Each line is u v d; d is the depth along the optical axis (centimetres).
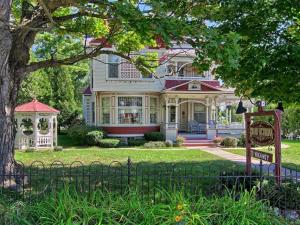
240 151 2103
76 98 4072
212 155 1881
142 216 498
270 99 947
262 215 520
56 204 516
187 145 2433
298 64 811
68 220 454
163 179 864
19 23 888
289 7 845
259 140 839
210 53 669
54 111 2258
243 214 506
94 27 1177
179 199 539
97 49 1082
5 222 478
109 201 538
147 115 2630
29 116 2209
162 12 687
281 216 582
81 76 4231
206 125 2620
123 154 1859
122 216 485
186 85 2569
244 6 855
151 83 2603
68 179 860
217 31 716
